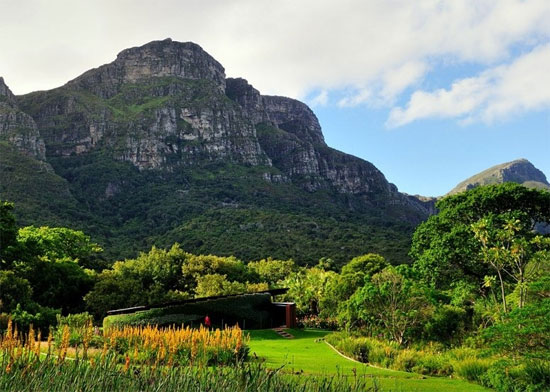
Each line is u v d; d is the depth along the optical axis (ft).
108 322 108.47
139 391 21.94
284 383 23.77
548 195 123.13
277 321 139.74
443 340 86.22
